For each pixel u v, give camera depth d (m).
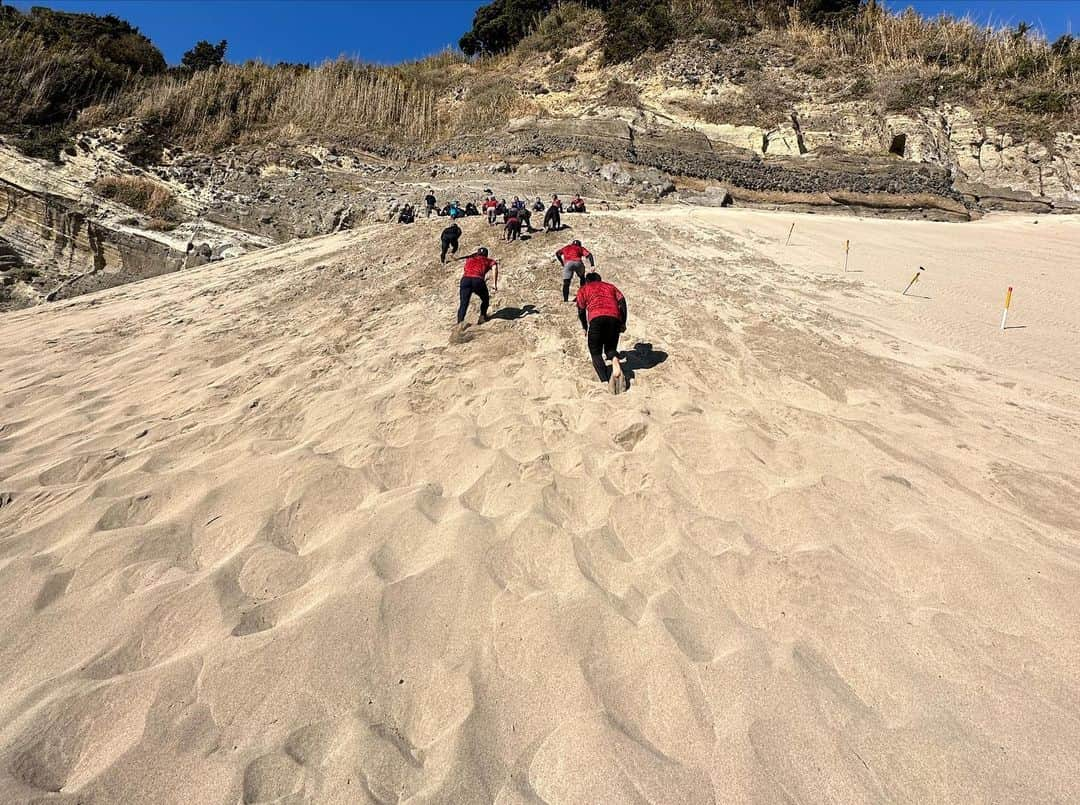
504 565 2.63
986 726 1.86
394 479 3.48
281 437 4.23
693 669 2.09
